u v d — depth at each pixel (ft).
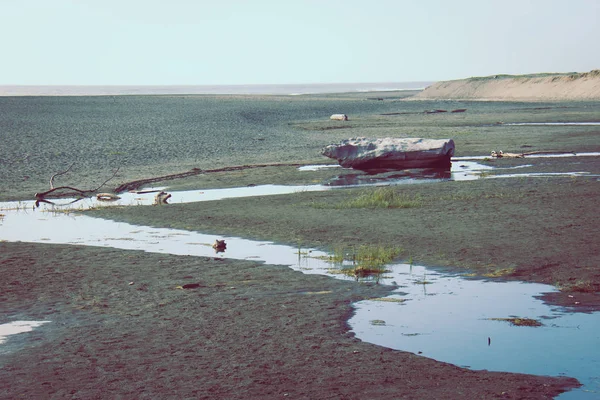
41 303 33.17
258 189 77.82
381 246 44.62
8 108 198.80
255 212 60.13
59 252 45.21
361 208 60.59
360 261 41.19
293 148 120.67
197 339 27.20
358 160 94.02
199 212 61.21
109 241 49.57
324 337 27.14
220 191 77.10
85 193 77.71
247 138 134.51
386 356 24.88
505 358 24.50
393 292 33.99
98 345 26.63
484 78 464.24
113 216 61.16
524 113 215.51
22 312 31.68
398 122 184.75
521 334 27.14
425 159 93.25
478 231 48.80
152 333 28.07
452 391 21.57
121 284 36.55
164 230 53.78
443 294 33.45
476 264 39.65
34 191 78.38
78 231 54.08
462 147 119.96
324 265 40.50
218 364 24.35
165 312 31.14
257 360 24.68
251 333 27.84
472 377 22.75
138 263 41.52
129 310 31.60
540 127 158.81
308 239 48.49
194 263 41.32
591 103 276.00
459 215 55.52
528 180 76.38
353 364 24.11
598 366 23.63
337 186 78.54
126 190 79.61
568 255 40.88
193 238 50.16
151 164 100.27
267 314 30.50
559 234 46.78
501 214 55.21
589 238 45.21
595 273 36.73
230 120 171.01
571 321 28.73
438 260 40.96
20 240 50.44
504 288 34.42
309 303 32.22
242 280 37.01
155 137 131.23
